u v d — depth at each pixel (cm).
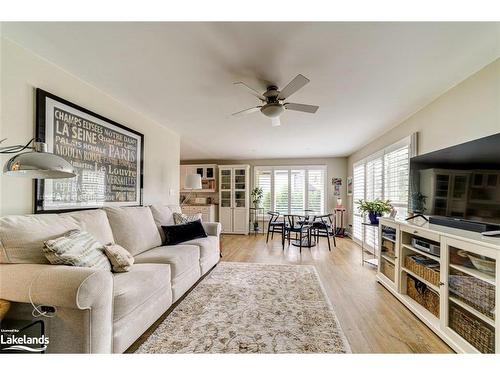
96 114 242
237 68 203
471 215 181
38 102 186
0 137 164
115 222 233
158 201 365
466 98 217
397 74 211
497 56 182
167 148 390
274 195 697
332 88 239
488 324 146
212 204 693
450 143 238
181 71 210
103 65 202
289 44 169
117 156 274
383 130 390
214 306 227
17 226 145
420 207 247
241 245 519
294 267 351
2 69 165
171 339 174
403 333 184
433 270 199
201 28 154
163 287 199
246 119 343
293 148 550
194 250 273
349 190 628
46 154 125
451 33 155
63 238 151
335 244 518
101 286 128
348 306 229
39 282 121
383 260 288
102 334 129
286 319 204
